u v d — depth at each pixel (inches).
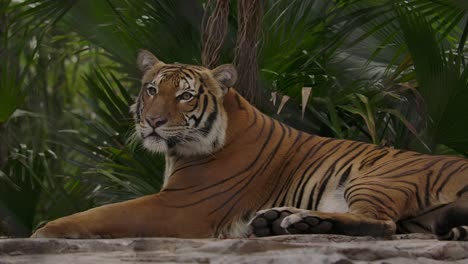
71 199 493.4
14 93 460.8
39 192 495.2
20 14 480.7
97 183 488.7
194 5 459.8
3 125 579.2
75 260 180.7
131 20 478.0
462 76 409.1
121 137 466.0
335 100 454.6
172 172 336.5
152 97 333.1
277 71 451.5
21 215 488.1
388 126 472.1
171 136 325.4
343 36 460.8
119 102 468.4
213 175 326.3
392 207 298.4
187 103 328.8
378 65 484.1
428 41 421.7
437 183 309.1
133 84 534.0
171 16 462.9
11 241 195.6
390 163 318.3
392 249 189.6
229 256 179.3
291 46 452.1
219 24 416.2
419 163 314.8
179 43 464.4
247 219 325.4
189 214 317.4
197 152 330.3
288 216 271.1
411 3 454.9
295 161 338.0
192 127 328.5
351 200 305.0
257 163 332.8
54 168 556.4
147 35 474.0
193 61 461.7
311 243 218.4
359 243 226.4
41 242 199.2
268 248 191.9
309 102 442.9
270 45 446.3
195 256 183.0
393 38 486.9
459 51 445.4
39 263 174.7
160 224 308.5
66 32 591.5
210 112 334.3
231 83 343.3
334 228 273.1
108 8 488.4
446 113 411.2
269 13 451.2
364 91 457.1
